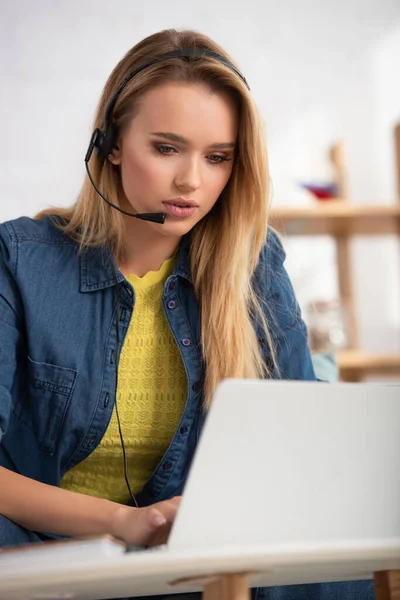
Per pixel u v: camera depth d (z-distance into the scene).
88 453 1.39
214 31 3.51
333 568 0.84
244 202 1.40
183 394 1.42
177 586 0.88
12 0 3.41
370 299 3.49
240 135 1.33
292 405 0.82
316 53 3.55
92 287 1.40
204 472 0.81
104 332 1.39
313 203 3.13
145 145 1.26
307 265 3.42
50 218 1.48
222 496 0.81
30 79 3.39
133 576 0.75
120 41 3.44
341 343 3.13
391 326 3.48
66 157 3.37
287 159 3.48
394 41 3.59
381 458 0.85
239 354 1.41
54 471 1.38
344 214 3.02
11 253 1.38
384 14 3.60
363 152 3.53
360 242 3.49
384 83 3.56
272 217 2.99
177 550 0.80
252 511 0.81
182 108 1.24
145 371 1.41
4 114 3.37
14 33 3.40
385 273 3.50
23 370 1.40
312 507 0.83
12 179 3.35
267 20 3.54
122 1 3.46
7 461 1.41
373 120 3.55
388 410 0.85
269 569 0.79
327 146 3.47
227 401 0.80
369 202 3.52
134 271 1.44
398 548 0.78
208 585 0.84
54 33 3.42
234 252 1.42
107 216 1.41
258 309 1.47
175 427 1.41
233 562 0.74
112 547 0.78
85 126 3.39
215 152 1.28
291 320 1.52
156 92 1.25
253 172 1.36
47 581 0.74
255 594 1.26
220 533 0.81
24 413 1.40
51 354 1.36
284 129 3.50
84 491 1.44
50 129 3.38
